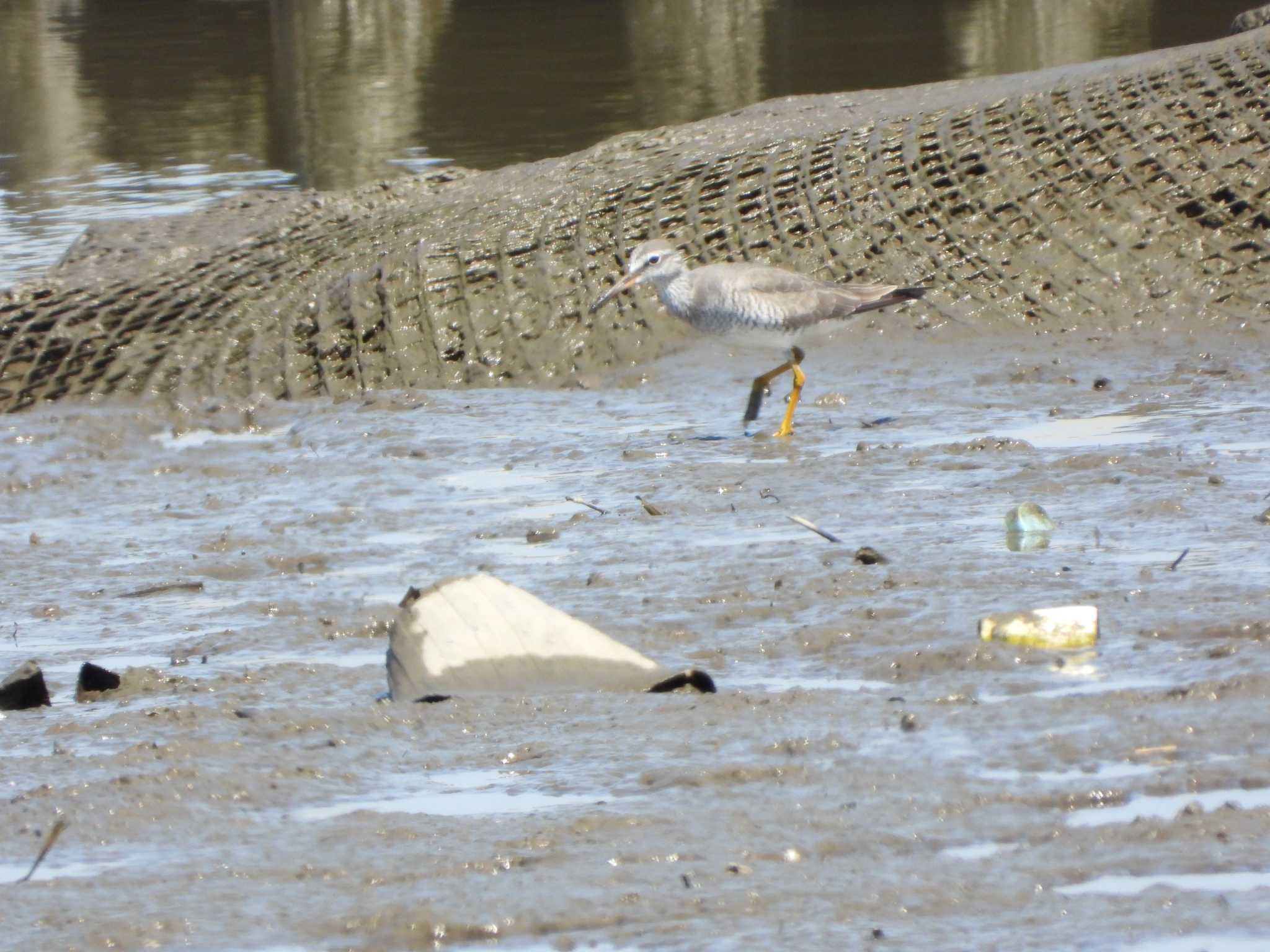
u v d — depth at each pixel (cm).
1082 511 1126
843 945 513
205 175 2867
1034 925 522
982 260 1805
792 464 1327
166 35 4603
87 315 1923
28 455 1561
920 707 741
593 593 1004
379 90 3666
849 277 1805
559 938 534
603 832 616
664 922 538
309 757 719
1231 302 1725
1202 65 1966
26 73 4069
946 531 1099
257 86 3775
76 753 743
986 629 837
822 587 972
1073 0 4450
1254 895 534
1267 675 739
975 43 3928
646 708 765
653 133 2266
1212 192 1814
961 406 1516
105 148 3148
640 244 1658
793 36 4216
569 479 1342
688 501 1230
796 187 1925
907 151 1939
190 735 754
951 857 581
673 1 4909
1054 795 627
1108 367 1608
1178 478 1195
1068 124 1914
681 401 1630
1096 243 1798
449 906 554
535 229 1941
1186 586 916
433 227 2031
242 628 988
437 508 1277
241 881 589
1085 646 823
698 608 954
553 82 3691
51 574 1151
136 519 1313
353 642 948
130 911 565
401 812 651
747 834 606
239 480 1427
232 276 2014
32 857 623
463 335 1822
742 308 1460
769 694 775
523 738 734
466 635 838
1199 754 662
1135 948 504
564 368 1773
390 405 1675
